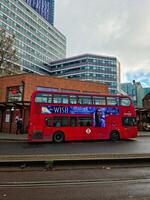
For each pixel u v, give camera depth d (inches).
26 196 255.6
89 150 629.6
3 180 326.6
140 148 676.7
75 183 311.6
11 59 1263.5
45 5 6412.4
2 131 1252.5
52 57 5290.4
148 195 257.0
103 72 4537.4
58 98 852.6
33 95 832.9
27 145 750.5
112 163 434.0
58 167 407.8
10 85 1290.6
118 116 916.6
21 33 4291.3
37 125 812.0
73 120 854.5
